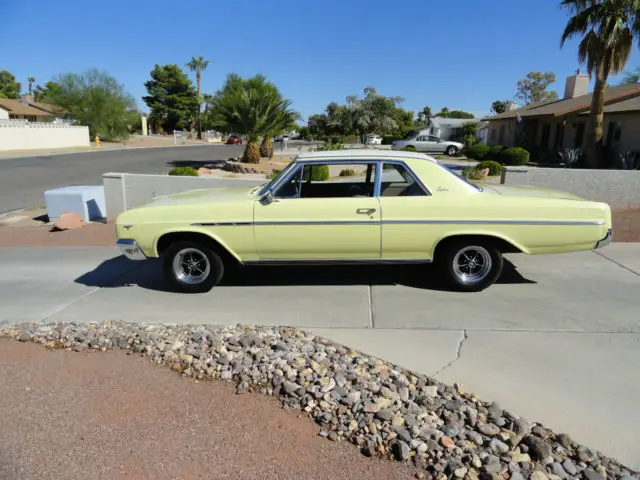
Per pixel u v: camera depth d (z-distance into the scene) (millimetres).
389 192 5652
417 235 5535
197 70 88375
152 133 91812
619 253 7312
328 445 3104
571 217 5441
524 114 30266
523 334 4645
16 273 7047
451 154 34000
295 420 3355
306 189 6027
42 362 4227
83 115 51688
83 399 3654
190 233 5836
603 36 18578
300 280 6410
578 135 25109
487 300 5539
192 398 3639
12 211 13062
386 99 52719
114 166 27203
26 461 3016
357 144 53031
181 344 4391
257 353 4109
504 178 9891
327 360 3990
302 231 5602
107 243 8711
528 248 5547
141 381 3891
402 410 3322
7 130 37500
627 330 4699
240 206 5691
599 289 5832
